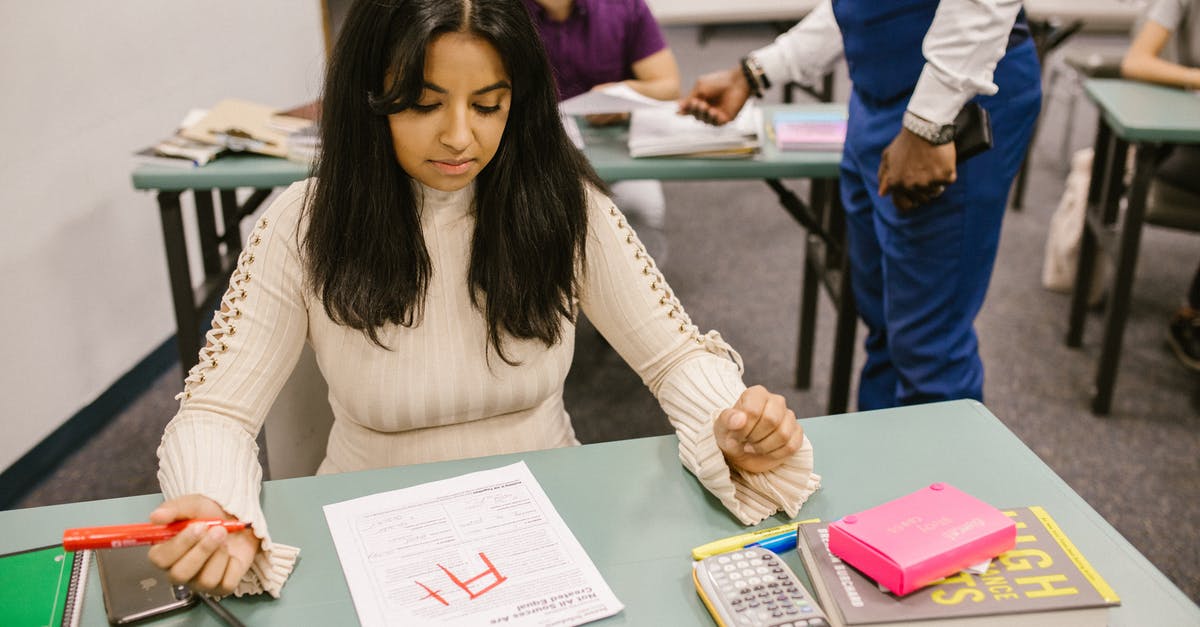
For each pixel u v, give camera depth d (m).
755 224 3.62
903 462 1.00
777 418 0.91
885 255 1.70
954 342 1.69
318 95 1.02
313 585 0.84
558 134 1.05
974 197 1.56
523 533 0.90
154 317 2.63
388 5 0.89
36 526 0.92
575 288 1.13
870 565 0.78
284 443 1.32
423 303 1.07
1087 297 2.63
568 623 0.79
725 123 2.00
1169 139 2.07
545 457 1.02
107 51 2.39
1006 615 0.75
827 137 2.05
